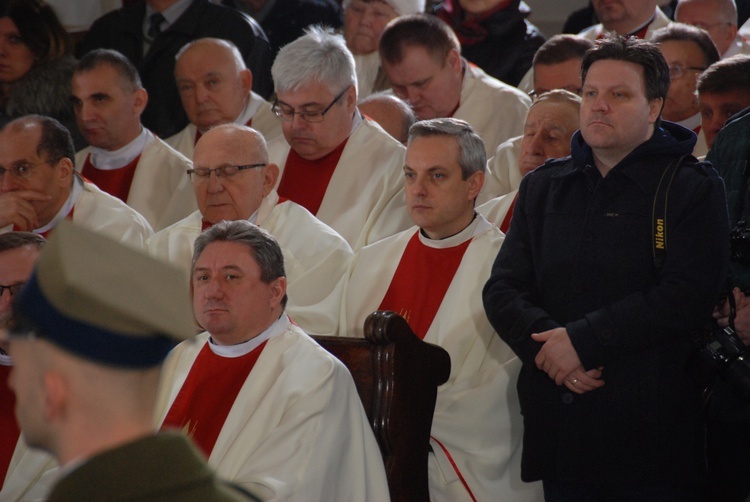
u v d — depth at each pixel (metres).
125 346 5.71
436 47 22.16
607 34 14.77
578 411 13.67
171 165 22.89
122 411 5.80
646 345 13.25
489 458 15.74
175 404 14.66
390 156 20.73
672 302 13.13
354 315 17.67
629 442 13.52
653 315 13.13
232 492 5.92
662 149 13.81
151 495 5.60
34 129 19.78
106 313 5.66
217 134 18.59
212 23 26.22
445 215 16.92
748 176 15.00
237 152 18.44
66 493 5.53
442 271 17.11
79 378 5.71
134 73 22.70
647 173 13.76
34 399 5.81
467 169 16.81
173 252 18.92
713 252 13.34
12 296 15.89
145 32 26.81
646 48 13.91
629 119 13.71
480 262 16.97
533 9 35.59
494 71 26.09
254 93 24.94
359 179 20.59
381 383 14.59
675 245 13.39
